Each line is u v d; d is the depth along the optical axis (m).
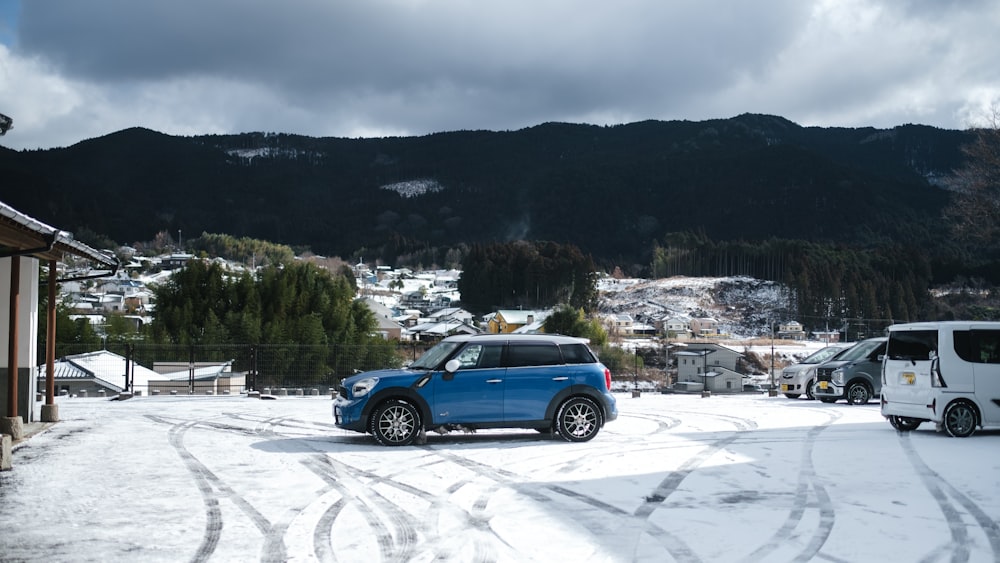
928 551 6.86
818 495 9.21
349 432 15.05
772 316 159.62
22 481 9.81
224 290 54.97
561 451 12.62
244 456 11.95
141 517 7.98
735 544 7.08
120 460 11.47
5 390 15.09
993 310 68.12
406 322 145.25
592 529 7.60
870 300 133.88
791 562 6.53
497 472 10.70
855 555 6.74
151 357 41.50
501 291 147.62
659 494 9.27
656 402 23.86
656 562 6.52
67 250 13.79
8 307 15.02
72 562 6.37
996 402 14.38
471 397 13.35
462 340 13.83
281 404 22.02
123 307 135.50
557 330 74.75
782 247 199.62
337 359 38.03
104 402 22.83
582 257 149.38
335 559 6.54
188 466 11.00
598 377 13.97
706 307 168.88
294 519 7.95
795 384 25.45
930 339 14.60
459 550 6.84
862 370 22.75
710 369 57.16
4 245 12.38
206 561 6.45
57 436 14.06
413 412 13.20
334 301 56.75
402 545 6.99
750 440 14.06
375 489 9.51
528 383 13.59
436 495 9.18
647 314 165.25
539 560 6.55
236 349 42.47
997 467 11.11
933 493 9.33
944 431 14.86
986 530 7.59
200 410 19.75
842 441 13.91
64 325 46.19
